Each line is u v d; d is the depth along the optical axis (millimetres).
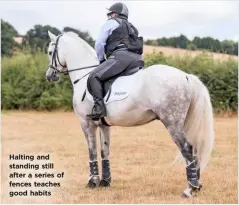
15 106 23469
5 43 31469
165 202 6582
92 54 7906
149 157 10602
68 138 13617
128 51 7086
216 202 6570
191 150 6531
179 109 6484
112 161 10156
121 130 15680
